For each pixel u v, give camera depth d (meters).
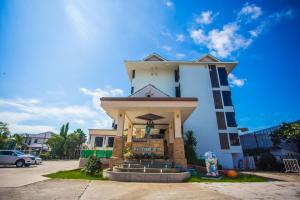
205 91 26.41
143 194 6.25
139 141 13.63
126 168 10.57
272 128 24.66
